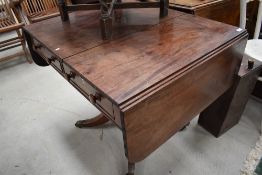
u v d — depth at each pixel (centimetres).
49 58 90
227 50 82
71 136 142
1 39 260
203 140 133
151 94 62
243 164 118
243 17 137
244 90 118
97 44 84
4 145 138
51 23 104
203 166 118
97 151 131
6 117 159
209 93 90
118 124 67
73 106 166
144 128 67
